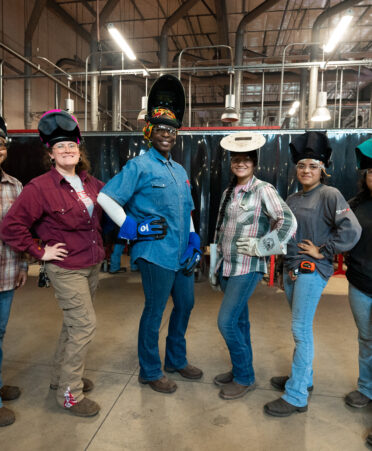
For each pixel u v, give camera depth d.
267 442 1.68
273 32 10.88
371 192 1.88
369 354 1.95
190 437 1.71
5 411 1.83
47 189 1.76
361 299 1.89
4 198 1.88
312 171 1.88
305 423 1.83
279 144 3.91
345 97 16.34
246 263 1.90
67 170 1.87
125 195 1.84
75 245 1.83
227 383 2.18
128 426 1.79
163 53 8.98
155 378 2.12
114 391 2.11
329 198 1.80
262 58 8.79
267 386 2.18
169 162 2.04
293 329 1.89
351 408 1.96
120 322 3.30
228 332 1.96
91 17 9.98
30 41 8.54
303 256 1.85
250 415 1.89
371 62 5.71
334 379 2.28
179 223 1.99
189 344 2.80
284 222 1.75
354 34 10.67
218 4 7.85
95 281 2.04
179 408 1.94
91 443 1.66
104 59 11.87
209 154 4.08
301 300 1.84
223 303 1.97
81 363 1.88
